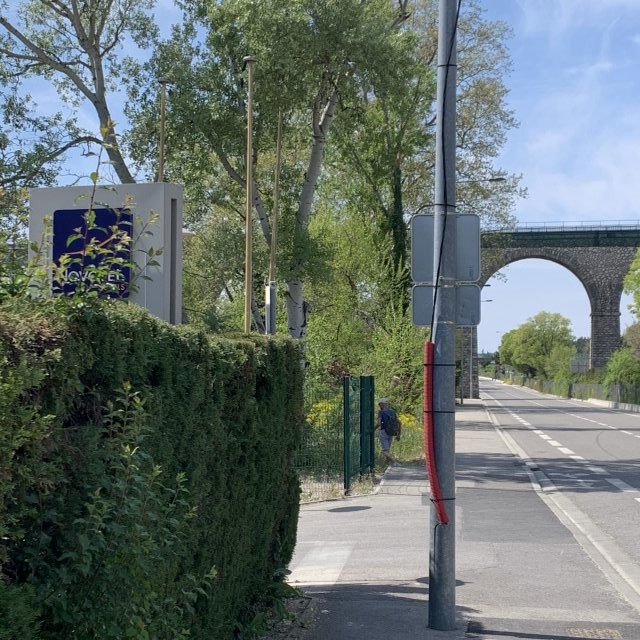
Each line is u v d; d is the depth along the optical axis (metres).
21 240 4.53
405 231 38.12
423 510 14.43
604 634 7.18
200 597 5.10
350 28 24.69
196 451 4.90
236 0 24.48
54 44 26.66
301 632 6.91
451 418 7.20
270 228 27.86
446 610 7.21
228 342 5.80
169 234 7.39
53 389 3.39
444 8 7.32
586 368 118.12
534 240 90.31
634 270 67.06
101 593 3.55
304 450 18.45
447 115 7.29
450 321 7.24
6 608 2.87
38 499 3.29
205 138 26.70
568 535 12.27
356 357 31.23
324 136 27.53
